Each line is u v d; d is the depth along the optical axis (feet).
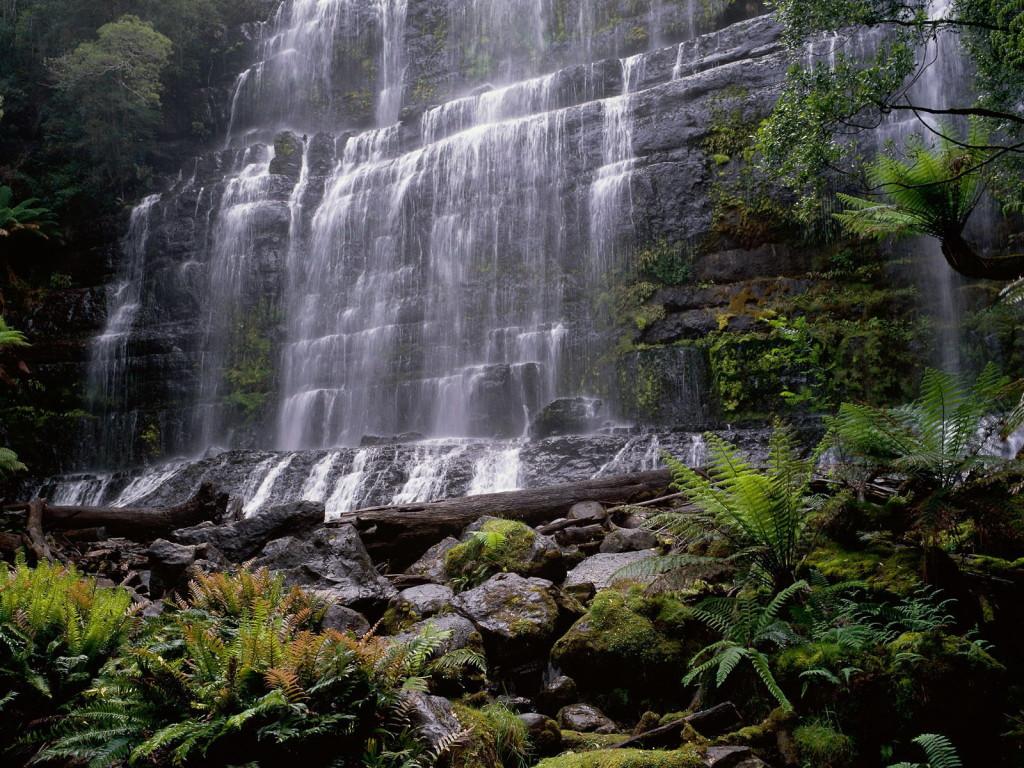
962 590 15.29
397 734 12.44
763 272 51.70
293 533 23.77
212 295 72.95
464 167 65.92
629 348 51.62
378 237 68.95
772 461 16.72
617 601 16.93
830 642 14.55
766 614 14.99
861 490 18.33
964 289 44.47
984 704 13.50
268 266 71.72
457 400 55.72
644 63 65.87
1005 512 14.89
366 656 12.65
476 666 16.06
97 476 61.21
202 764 11.86
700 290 52.34
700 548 18.49
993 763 13.34
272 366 69.26
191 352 71.31
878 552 16.76
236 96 95.40
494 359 58.75
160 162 91.86
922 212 22.85
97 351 72.69
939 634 14.20
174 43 92.94
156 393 70.38
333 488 43.60
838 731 13.58
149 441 68.23
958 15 31.30
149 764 11.91
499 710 14.40
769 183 52.49
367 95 89.81
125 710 12.23
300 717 11.77
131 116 86.74
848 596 16.01
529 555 20.49
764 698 14.57
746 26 61.93
